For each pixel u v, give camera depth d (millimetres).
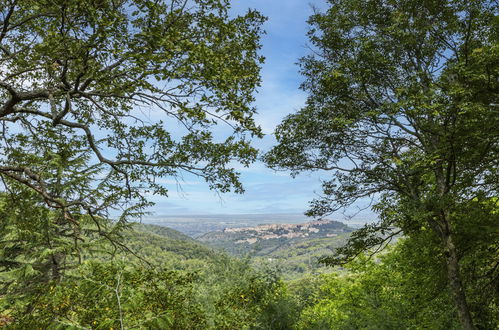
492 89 8219
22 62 6023
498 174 9547
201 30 6406
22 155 7488
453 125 9000
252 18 6703
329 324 14031
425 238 11992
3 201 7758
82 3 4508
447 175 10219
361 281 15820
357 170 12898
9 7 5812
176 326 5598
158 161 7855
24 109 6043
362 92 12766
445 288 11711
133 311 3918
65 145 9008
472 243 10219
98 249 10500
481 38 11148
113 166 7340
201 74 5496
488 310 11219
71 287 3980
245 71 6441
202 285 12492
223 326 7422
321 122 12352
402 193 12383
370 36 12250
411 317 13266
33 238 9984
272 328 12062
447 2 11195
